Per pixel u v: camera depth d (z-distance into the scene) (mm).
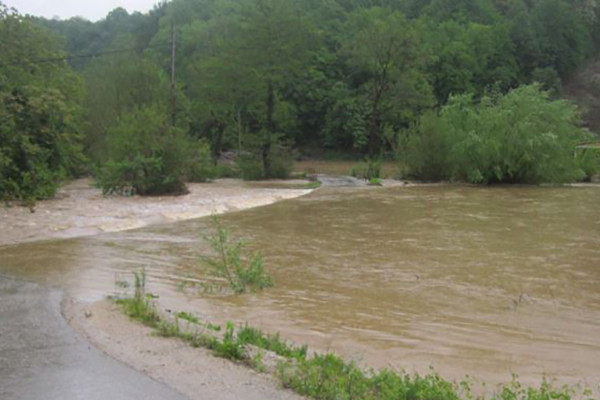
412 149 36875
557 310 9070
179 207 21734
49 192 23953
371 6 100562
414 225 17969
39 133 24094
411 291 10141
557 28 93562
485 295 9906
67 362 5758
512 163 33375
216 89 44500
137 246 14320
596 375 6406
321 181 37062
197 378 5363
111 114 38219
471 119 35094
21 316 7629
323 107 79688
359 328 8070
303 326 8133
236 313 8703
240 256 13164
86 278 10758
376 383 5496
